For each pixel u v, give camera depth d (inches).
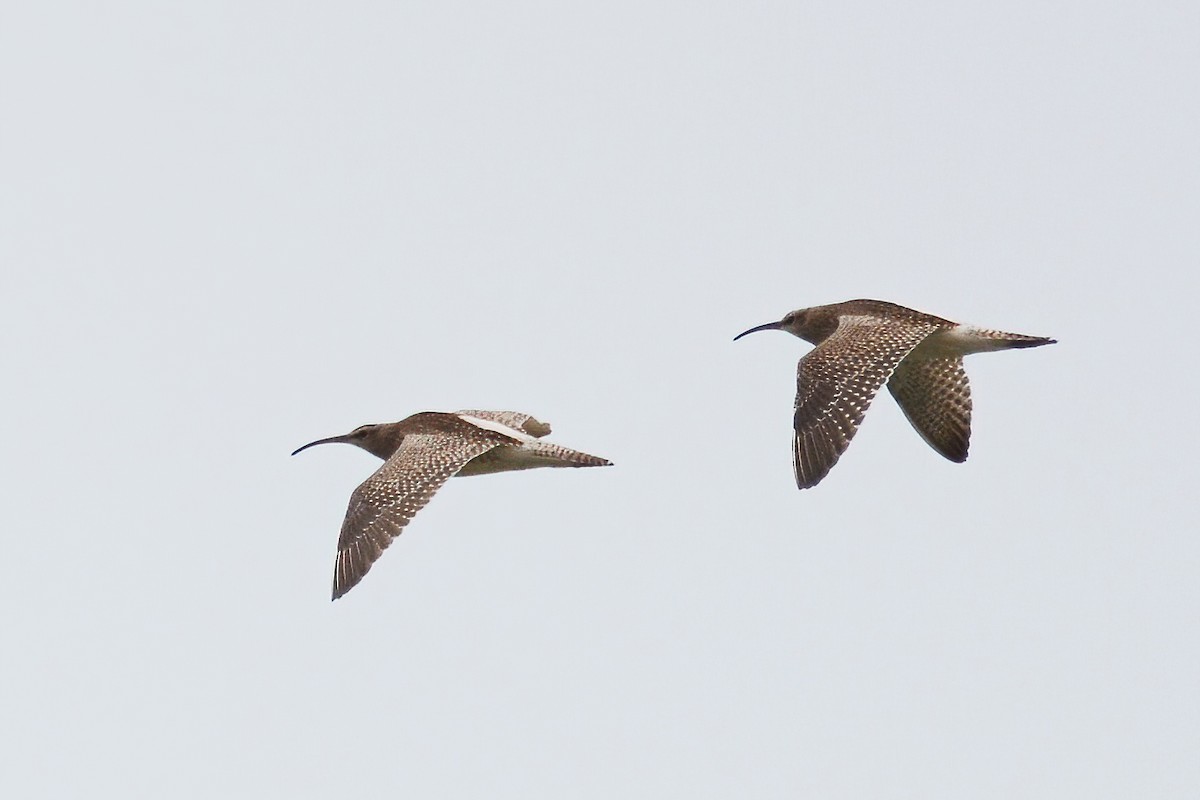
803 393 967.0
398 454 970.1
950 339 1019.9
